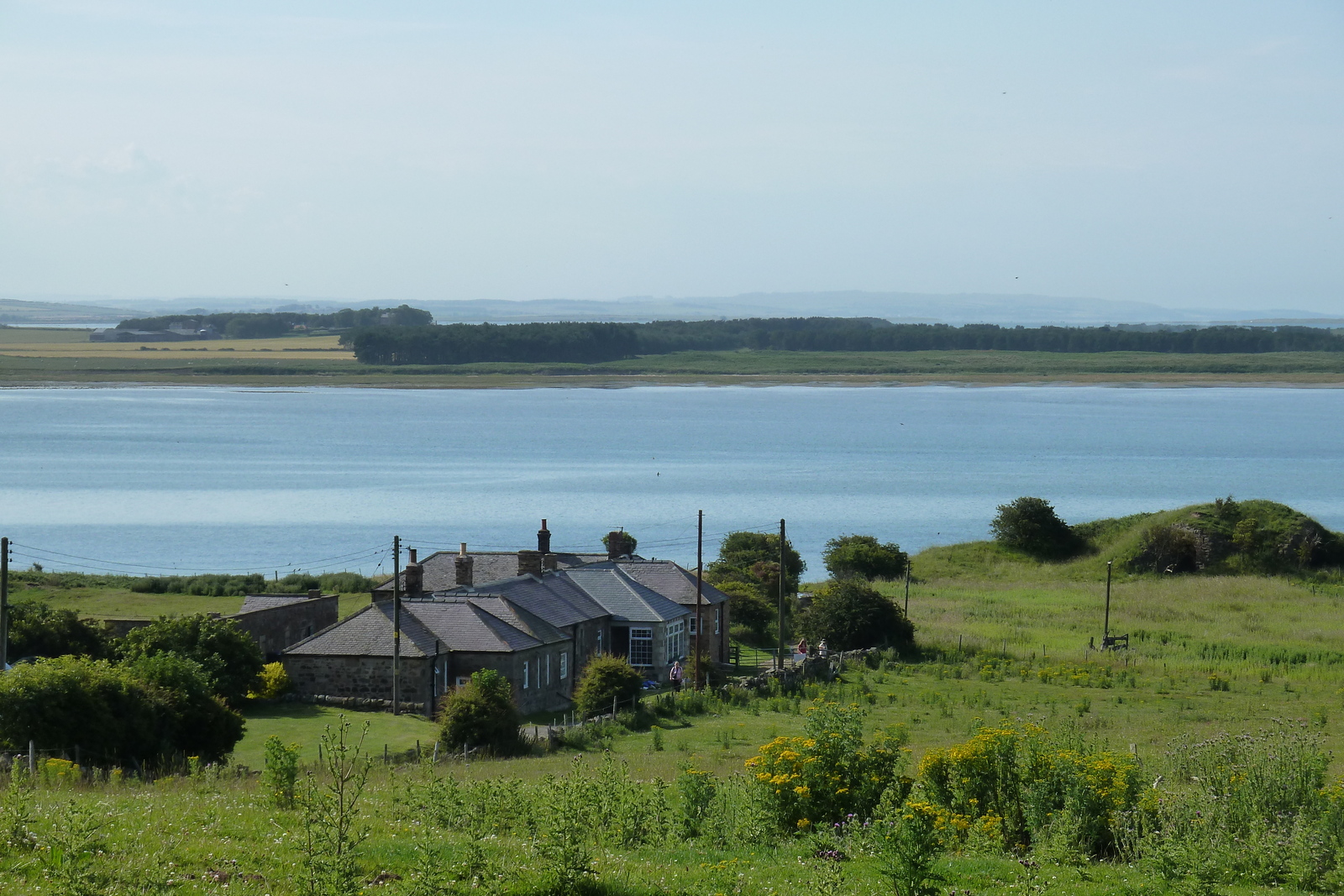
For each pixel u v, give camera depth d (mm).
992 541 148750
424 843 24469
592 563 91375
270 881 23375
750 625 100312
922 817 25688
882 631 92438
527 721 66188
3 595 61812
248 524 175500
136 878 22578
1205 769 35094
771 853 28719
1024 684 77500
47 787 34156
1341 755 48719
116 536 164250
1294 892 26578
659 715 65750
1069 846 28938
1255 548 133000
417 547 155625
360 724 59906
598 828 30594
